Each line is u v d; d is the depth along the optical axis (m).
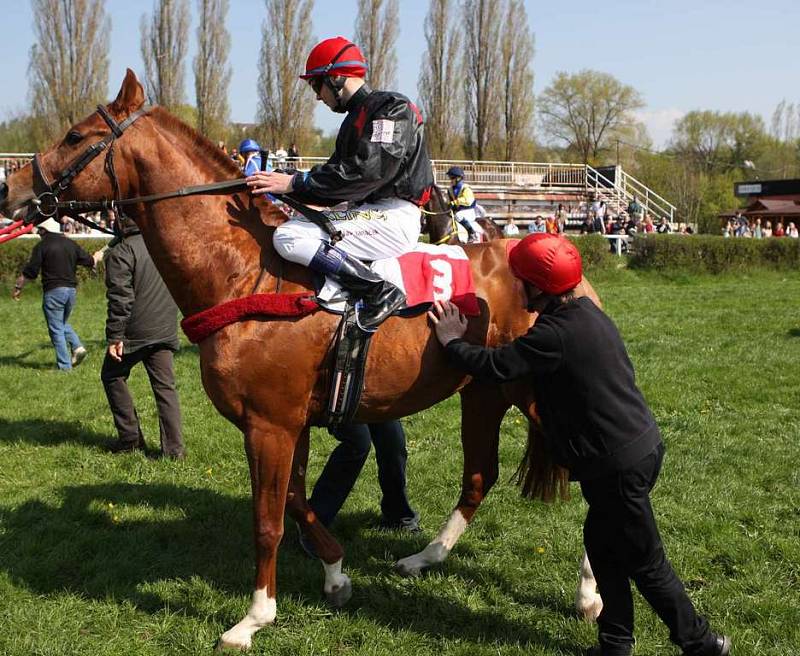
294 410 3.19
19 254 14.62
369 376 3.23
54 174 3.31
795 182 42.06
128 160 3.30
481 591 3.66
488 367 2.93
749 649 3.13
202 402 7.06
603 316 2.91
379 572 3.85
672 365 8.22
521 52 39.66
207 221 3.28
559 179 31.80
